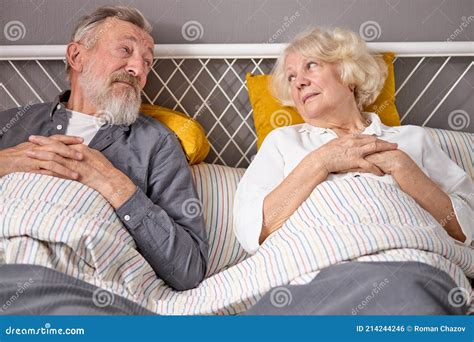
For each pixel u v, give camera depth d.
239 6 2.09
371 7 2.10
